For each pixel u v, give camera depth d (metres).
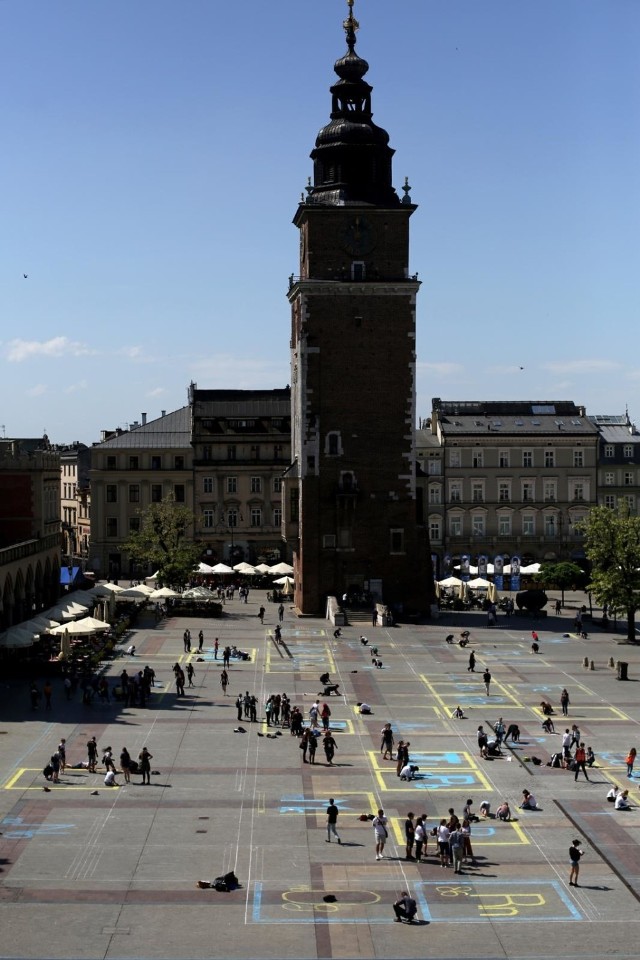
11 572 114.25
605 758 74.38
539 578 149.75
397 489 134.88
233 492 177.62
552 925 48.97
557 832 60.44
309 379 133.75
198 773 70.50
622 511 124.94
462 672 102.31
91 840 58.56
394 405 134.50
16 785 67.56
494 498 179.62
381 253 134.12
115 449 177.38
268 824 61.31
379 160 136.12
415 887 53.06
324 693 92.75
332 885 53.19
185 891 52.25
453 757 74.56
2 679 98.19
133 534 152.88
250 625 129.25
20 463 128.88
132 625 128.62
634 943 47.25
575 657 110.44
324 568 135.00
